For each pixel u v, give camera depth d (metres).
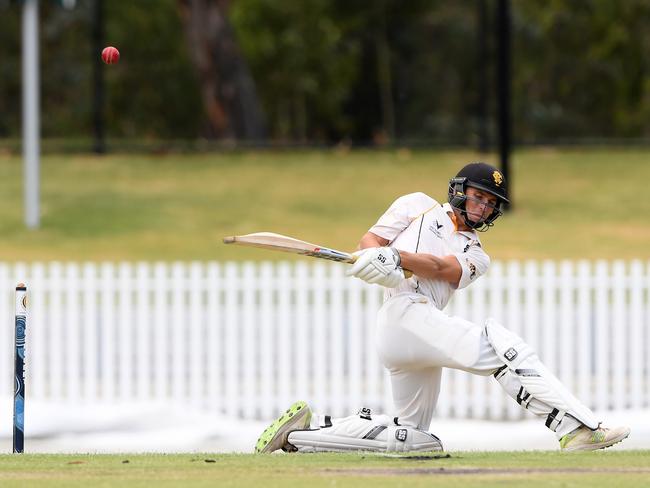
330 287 45.69
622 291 46.12
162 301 45.66
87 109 137.62
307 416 26.14
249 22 134.12
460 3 142.12
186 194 77.19
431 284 25.30
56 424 41.12
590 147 91.81
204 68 102.38
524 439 40.22
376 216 72.81
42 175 81.69
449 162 86.75
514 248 64.69
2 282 45.31
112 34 132.75
